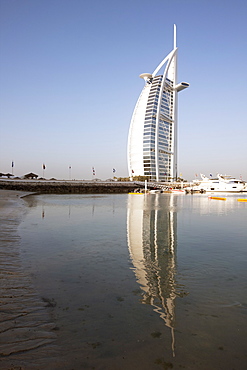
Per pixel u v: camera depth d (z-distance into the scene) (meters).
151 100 151.38
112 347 3.54
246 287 5.93
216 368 3.13
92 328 4.02
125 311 4.63
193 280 6.38
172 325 4.16
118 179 148.88
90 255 8.67
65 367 3.09
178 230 14.55
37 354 3.33
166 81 154.62
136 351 3.46
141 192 110.25
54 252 8.95
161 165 151.62
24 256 8.30
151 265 7.63
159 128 151.00
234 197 70.69
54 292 5.43
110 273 6.82
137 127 153.38
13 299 4.98
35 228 14.08
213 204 41.56
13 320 4.17
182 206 35.72
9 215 19.45
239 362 3.25
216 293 5.55
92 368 3.09
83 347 3.52
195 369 3.11
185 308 4.80
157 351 3.47
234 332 3.97
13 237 11.33
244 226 16.42
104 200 49.94
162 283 6.12
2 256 8.12
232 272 7.02
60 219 18.48
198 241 11.43
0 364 3.09
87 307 4.75
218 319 4.39
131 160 155.88
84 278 6.38
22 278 6.22
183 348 3.55
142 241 11.25
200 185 110.56
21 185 91.88
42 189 97.75
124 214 23.08
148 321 4.28
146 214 23.44
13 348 3.43
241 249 9.86
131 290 5.65
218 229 15.12
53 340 3.66
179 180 159.62
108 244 10.46
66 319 4.27
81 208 29.12
